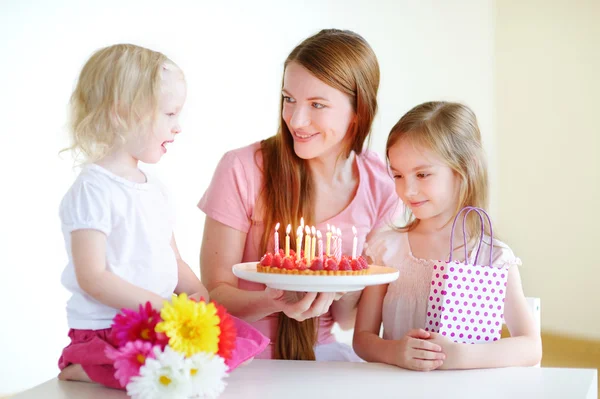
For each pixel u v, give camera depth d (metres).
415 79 4.52
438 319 1.39
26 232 3.98
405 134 1.46
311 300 1.28
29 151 4.04
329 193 1.63
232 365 1.17
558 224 4.30
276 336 1.59
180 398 1.03
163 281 1.29
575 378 1.25
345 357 1.62
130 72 1.25
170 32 4.35
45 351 3.84
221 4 4.43
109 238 1.22
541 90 4.38
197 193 4.40
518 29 4.45
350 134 1.57
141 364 1.05
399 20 4.50
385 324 1.50
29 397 1.12
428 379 1.25
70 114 1.29
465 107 1.52
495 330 1.36
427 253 1.50
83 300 1.21
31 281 3.93
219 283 1.57
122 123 1.24
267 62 4.41
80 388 1.17
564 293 4.27
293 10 4.41
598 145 4.11
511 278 1.44
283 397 1.12
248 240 1.63
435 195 1.45
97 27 4.20
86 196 1.19
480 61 4.55
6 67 4.04
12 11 4.05
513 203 4.53
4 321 3.85
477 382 1.22
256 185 1.60
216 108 4.45
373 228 1.65
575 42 4.20
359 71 1.50
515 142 4.51
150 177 1.35
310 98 1.48
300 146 1.52
